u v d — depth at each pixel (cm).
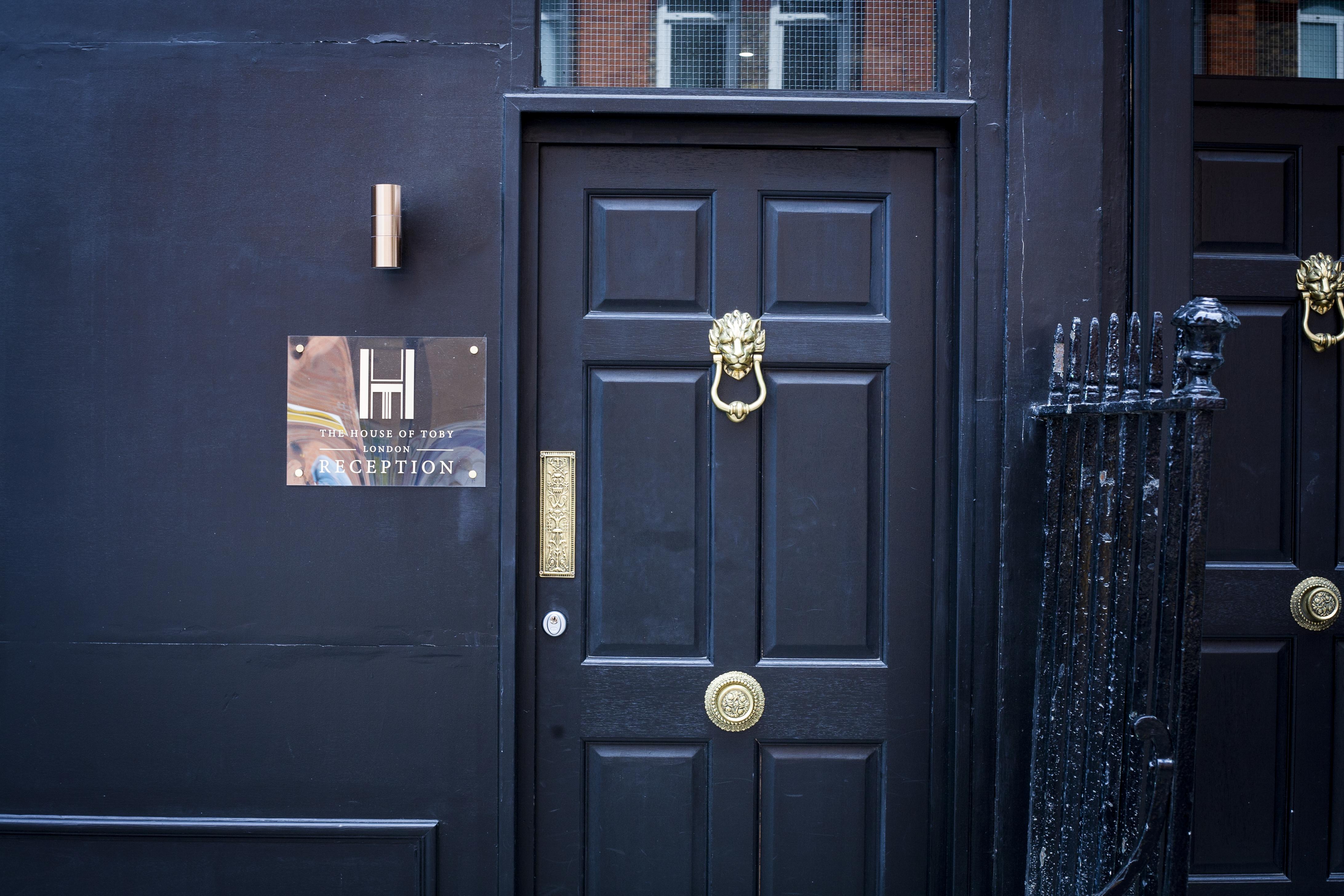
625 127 230
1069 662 197
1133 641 175
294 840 225
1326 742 243
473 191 225
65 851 225
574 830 233
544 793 233
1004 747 223
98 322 225
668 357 232
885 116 224
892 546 234
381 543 225
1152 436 168
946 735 231
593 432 234
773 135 230
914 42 234
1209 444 152
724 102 224
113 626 225
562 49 232
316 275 225
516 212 223
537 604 233
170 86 224
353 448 225
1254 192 243
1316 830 243
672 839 235
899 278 233
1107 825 179
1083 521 195
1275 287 243
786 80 235
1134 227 224
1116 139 226
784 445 234
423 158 224
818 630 235
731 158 233
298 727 225
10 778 225
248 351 226
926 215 233
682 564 234
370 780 225
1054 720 204
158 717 225
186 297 225
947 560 231
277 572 225
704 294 235
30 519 225
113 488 225
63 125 224
